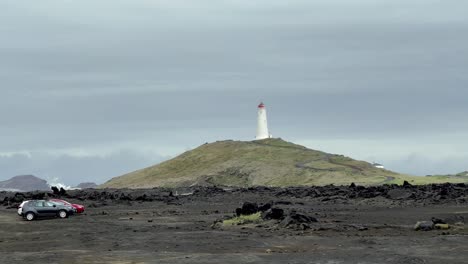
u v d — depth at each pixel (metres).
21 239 99.44
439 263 64.62
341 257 69.88
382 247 78.12
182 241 89.31
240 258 70.44
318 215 138.75
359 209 165.88
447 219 116.25
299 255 72.31
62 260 71.12
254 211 127.25
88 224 126.56
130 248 82.44
